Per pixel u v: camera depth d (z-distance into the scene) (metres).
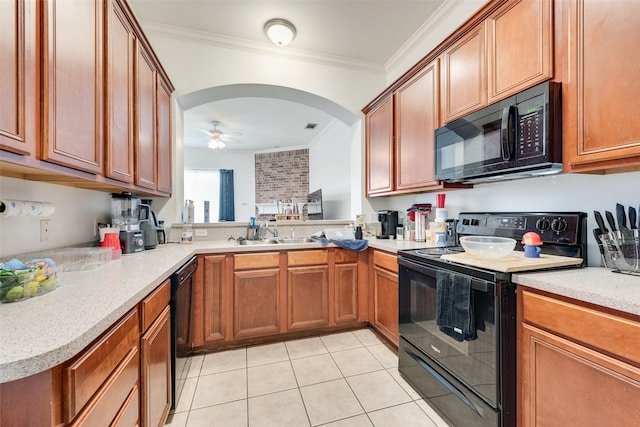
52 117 0.94
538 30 1.29
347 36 2.58
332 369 1.93
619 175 1.25
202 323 2.13
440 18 2.30
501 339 1.15
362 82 3.08
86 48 1.15
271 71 2.77
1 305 0.81
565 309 0.97
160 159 2.15
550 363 1.02
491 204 1.91
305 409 1.55
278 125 5.13
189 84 2.57
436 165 1.90
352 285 2.51
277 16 2.31
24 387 0.56
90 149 1.18
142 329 1.03
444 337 1.46
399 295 1.86
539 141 1.24
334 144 4.91
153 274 1.21
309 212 4.32
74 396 0.62
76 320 0.71
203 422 1.45
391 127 2.49
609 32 1.05
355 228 2.75
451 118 1.83
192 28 2.49
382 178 2.66
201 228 2.66
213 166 7.07
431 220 2.50
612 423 0.85
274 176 6.87
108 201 2.05
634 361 0.80
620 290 0.90
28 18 0.85
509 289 1.16
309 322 2.40
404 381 1.79
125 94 1.51
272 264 2.30
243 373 1.89
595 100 1.10
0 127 0.75
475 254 1.45
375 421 1.45
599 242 1.26
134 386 0.96
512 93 1.41
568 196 1.45
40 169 0.94
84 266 1.35
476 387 1.25
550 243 1.42
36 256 1.30
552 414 1.01
